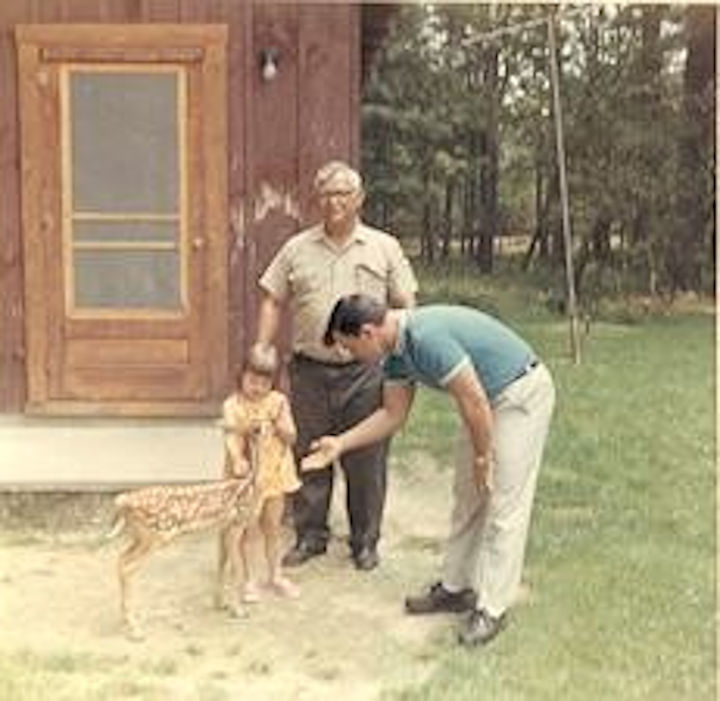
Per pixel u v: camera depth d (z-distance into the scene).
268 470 5.10
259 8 6.46
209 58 6.52
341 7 6.43
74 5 6.54
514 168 17.56
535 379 4.74
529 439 4.74
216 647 4.72
